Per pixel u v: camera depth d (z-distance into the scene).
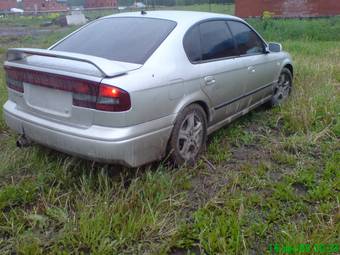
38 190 3.19
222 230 2.65
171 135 3.38
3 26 32.12
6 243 2.58
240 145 4.26
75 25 31.36
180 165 3.53
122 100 2.84
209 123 3.94
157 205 2.92
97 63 2.83
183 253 2.55
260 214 2.92
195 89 3.55
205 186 3.35
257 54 4.75
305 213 2.94
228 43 4.21
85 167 3.48
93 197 3.04
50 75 3.04
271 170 3.64
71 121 3.05
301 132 4.53
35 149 3.70
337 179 3.35
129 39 3.55
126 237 2.60
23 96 3.40
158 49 3.37
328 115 4.84
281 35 16.72
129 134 2.91
